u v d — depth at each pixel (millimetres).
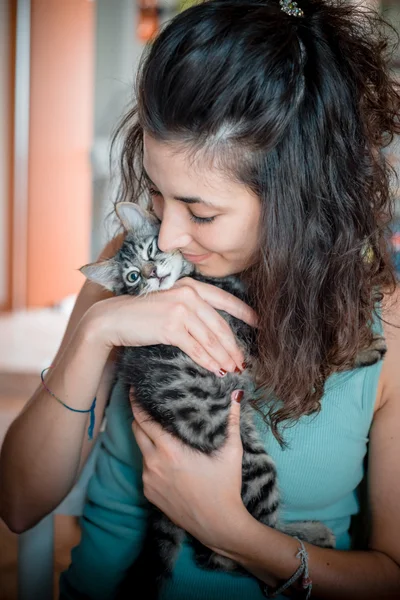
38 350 4559
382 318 1467
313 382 1329
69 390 1398
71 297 6039
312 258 1273
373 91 1299
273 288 1279
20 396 3945
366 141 1264
